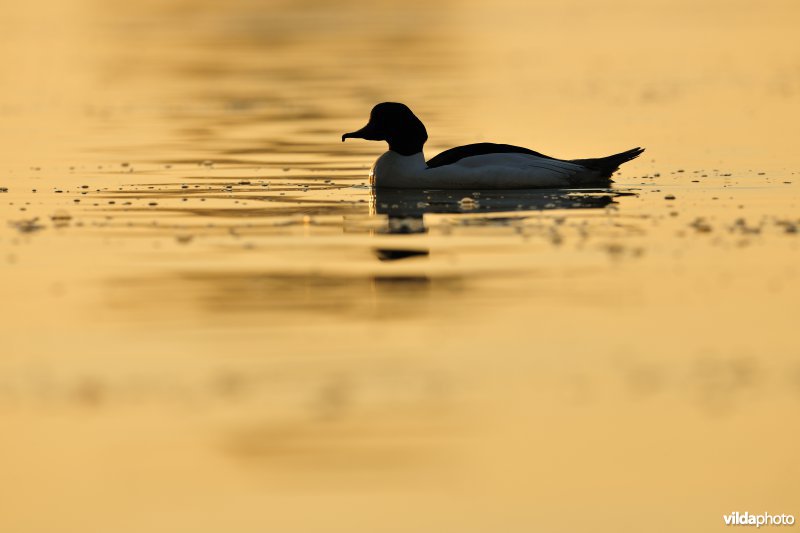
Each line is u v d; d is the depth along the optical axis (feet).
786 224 60.23
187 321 45.47
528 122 103.19
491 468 33.78
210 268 53.16
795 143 89.25
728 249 55.36
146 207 67.05
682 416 36.86
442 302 47.65
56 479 33.37
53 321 45.62
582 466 34.12
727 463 34.40
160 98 120.88
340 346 42.63
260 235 59.62
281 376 39.86
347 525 31.19
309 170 81.71
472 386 39.04
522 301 47.65
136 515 31.91
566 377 39.73
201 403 37.73
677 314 45.91
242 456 34.47
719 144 89.56
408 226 61.21
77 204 67.87
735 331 43.98
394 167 72.33
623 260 53.62
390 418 36.60
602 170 71.77
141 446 35.12
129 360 41.42
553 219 62.23
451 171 71.36
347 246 57.11
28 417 37.11
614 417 36.91
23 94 124.06
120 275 52.03
